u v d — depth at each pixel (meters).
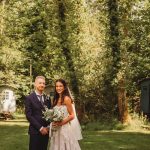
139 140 20.94
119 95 30.22
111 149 17.34
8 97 41.09
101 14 31.20
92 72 32.38
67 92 10.72
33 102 10.06
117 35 30.39
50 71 42.62
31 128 10.02
